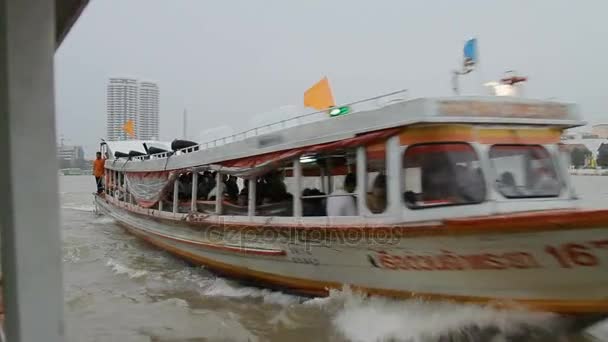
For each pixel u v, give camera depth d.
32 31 2.35
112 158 18.06
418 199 5.88
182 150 10.98
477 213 5.66
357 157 6.48
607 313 4.94
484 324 5.50
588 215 4.41
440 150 5.82
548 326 5.26
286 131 7.62
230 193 9.25
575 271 4.81
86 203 29.12
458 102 5.80
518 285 5.20
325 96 8.63
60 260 2.45
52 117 2.41
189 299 8.01
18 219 2.35
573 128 6.57
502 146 6.05
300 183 7.38
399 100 6.09
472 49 6.68
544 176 6.22
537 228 4.74
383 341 5.73
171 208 11.22
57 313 2.44
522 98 6.13
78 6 3.49
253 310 7.26
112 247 13.17
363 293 6.59
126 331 6.47
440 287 5.74
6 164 2.39
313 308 7.06
